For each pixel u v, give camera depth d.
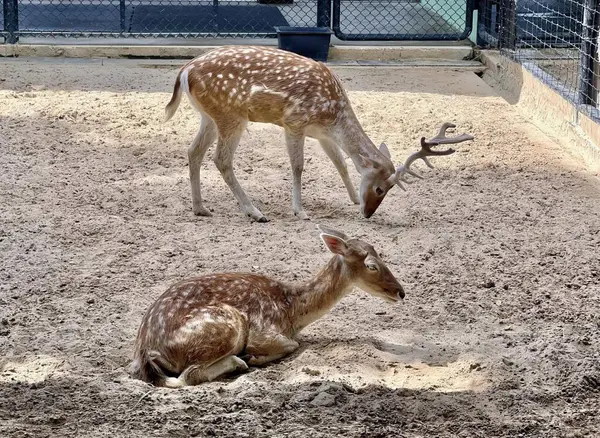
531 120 10.16
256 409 6.00
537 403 6.17
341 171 8.34
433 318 6.86
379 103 10.38
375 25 12.88
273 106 7.92
